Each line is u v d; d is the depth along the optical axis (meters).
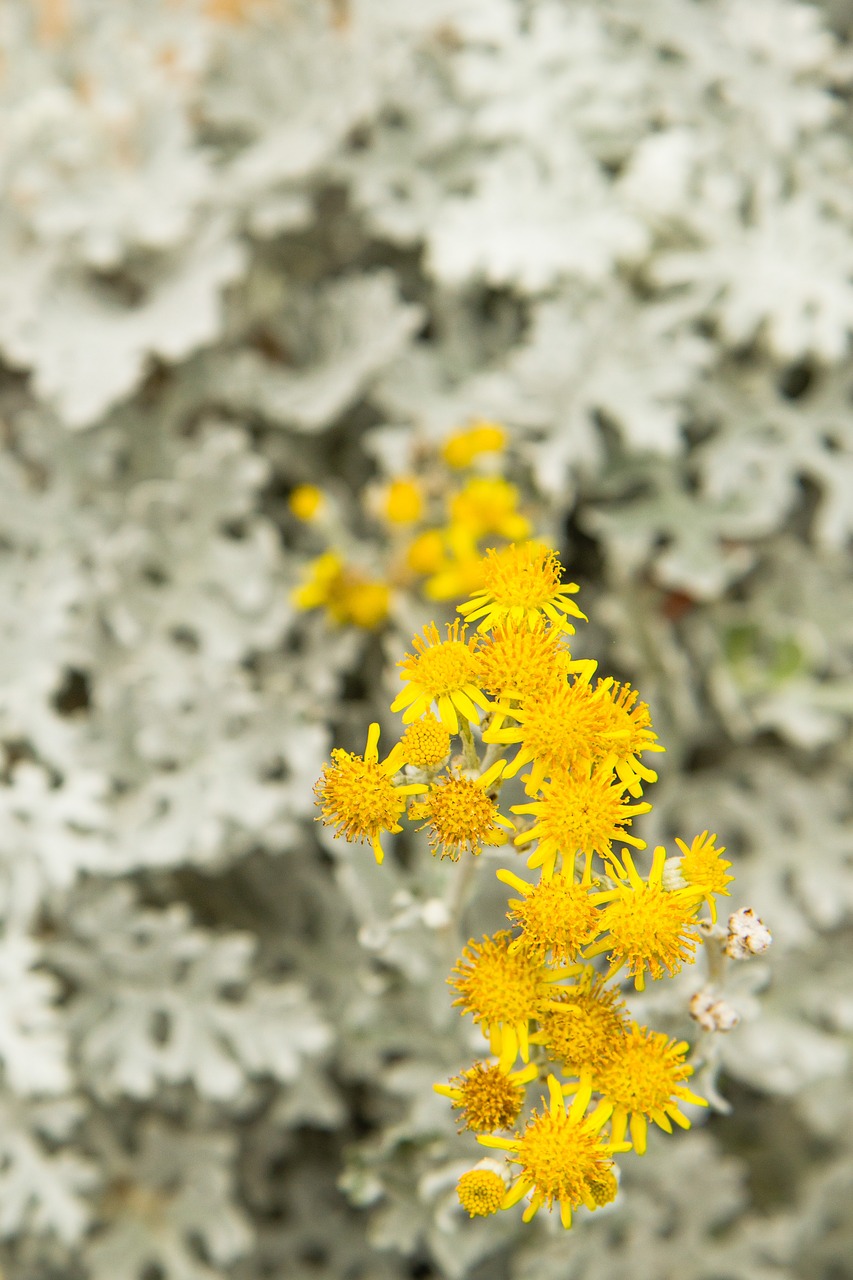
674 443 0.47
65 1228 0.46
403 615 0.46
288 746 0.47
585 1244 0.47
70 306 0.51
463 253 0.49
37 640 0.47
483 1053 0.40
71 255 0.53
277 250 0.56
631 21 0.52
